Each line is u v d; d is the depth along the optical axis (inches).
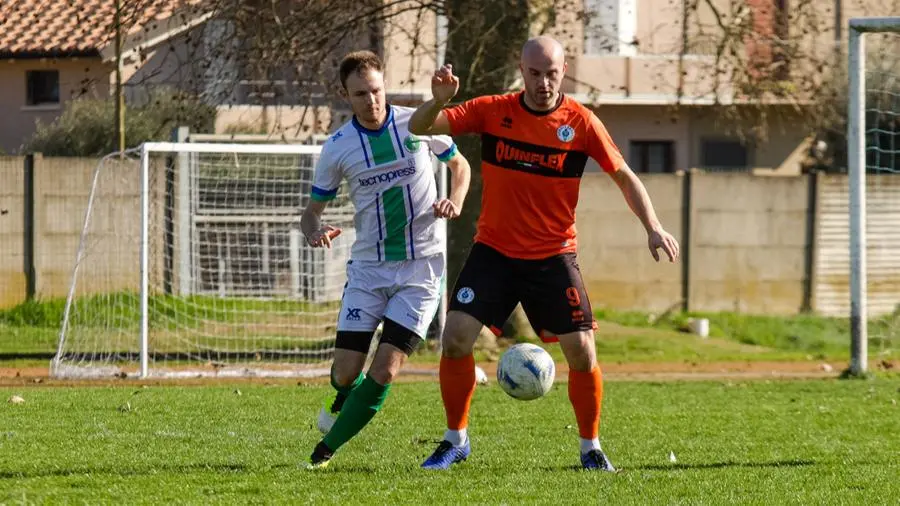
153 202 2517.2
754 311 3201.3
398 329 1008.9
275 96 2529.5
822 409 1584.6
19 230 2815.0
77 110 3533.5
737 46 2701.8
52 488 925.2
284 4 2615.7
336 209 2509.8
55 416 1413.6
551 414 1478.8
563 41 2605.8
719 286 3184.1
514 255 1000.9
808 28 3189.0
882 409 1592.0
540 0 2448.3
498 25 2421.3
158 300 2496.3
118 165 2763.3
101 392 1700.3
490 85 2429.9
